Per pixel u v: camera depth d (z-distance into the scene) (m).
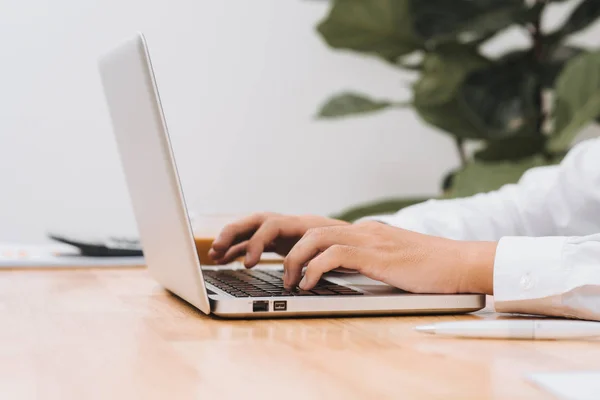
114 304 0.85
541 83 2.25
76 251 1.33
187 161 2.56
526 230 1.11
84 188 2.46
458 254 0.82
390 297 0.78
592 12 2.15
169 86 2.53
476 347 0.63
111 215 2.48
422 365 0.57
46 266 1.19
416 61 2.69
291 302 0.76
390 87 2.72
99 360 0.57
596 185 1.07
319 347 0.63
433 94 2.20
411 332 0.70
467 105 2.23
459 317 0.79
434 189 2.77
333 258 0.81
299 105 2.65
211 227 1.13
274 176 2.64
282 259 1.25
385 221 1.10
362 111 2.27
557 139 1.98
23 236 2.42
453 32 2.16
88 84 2.45
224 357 0.59
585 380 0.49
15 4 2.38
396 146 2.73
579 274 0.77
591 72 1.95
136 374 0.53
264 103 2.62
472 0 2.21
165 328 0.71
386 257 0.82
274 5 2.59
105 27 2.46
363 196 2.72
